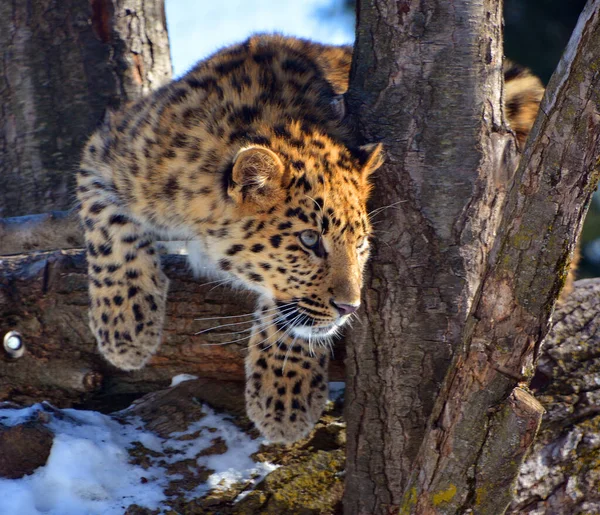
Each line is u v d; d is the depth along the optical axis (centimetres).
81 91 946
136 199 695
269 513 685
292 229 639
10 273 753
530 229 492
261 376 695
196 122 685
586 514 683
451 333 621
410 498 563
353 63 660
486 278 515
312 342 690
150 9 980
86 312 743
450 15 613
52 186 948
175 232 716
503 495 538
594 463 698
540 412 516
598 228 1518
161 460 716
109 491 670
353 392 660
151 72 980
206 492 691
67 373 750
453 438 536
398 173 624
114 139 725
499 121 631
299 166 636
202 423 761
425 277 623
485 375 519
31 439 670
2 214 953
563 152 476
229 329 727
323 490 714
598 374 739
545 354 747
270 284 664
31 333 746
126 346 721
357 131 650
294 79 733
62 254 771
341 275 627
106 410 809
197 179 669
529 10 1583
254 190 636
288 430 694
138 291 721
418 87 619
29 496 641
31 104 945
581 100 465
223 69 733
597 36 455
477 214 619
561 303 775
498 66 629
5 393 762
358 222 629
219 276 718
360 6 644
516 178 499
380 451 648
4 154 955
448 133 615
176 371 762
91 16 947
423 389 629
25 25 940
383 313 634
